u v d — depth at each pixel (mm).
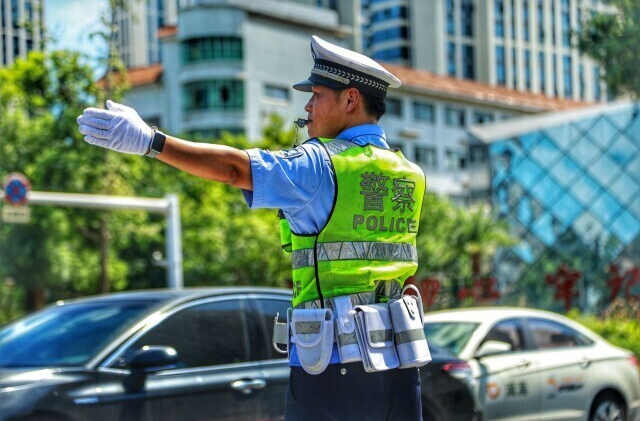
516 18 93688
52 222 36812
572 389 10664
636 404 11305
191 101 59688
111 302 7598
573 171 41062
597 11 19891
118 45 32969
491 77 92000
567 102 82188
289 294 8094
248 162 3311
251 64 60156
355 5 84750
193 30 59531
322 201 3453
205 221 43375
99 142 3119
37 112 36906
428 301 34188
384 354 3492
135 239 42688
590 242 39969
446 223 47594
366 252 3518
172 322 7152
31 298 40375
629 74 19203
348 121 3680
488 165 43156
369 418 3473
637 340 19000
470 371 9125
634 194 39531
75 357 6824
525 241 41812
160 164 44719
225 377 7129
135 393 6570
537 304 39781
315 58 3711
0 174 35875
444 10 93000
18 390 6141
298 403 3533
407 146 68125
